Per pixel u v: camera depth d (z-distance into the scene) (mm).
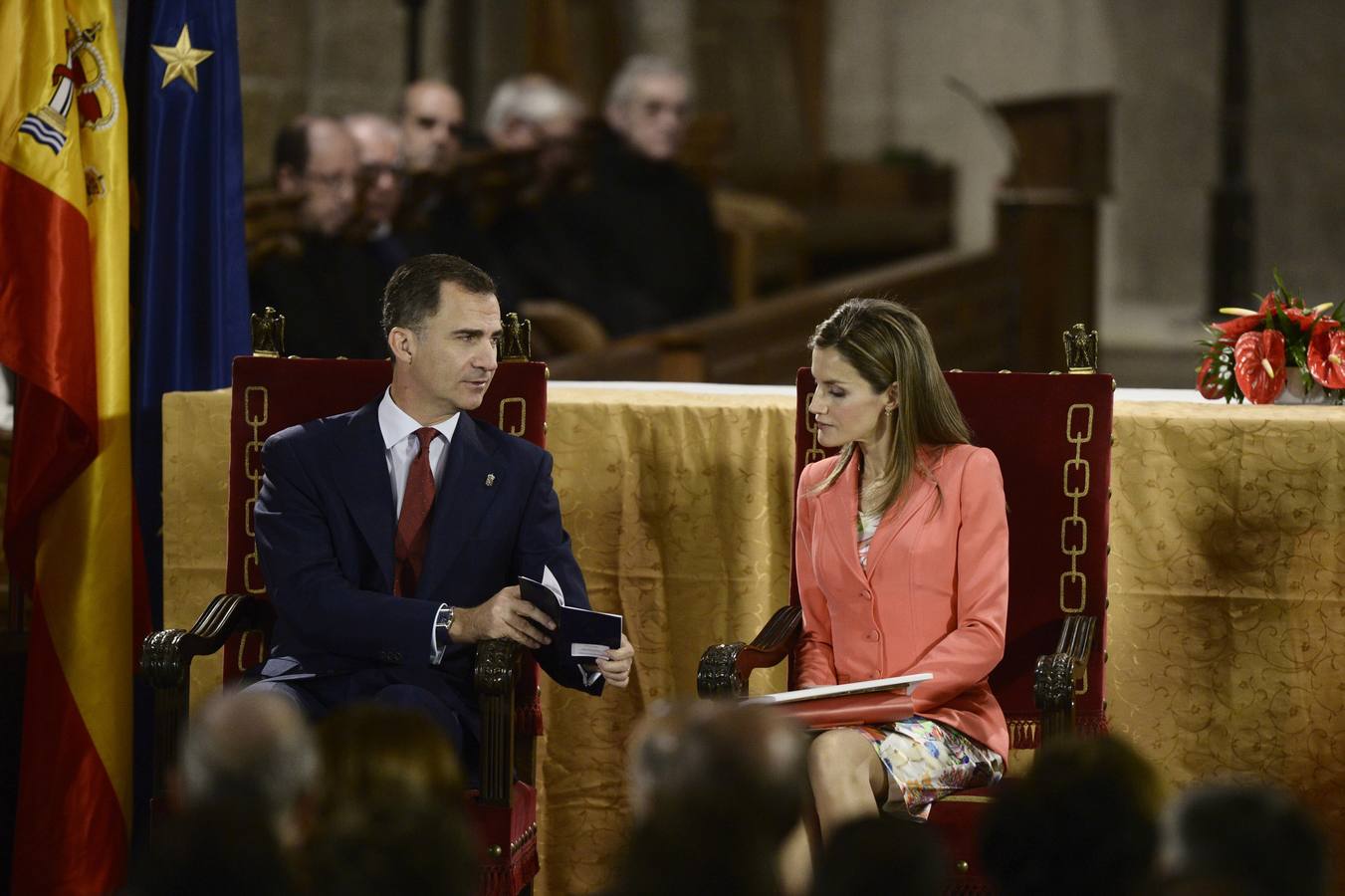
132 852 8906
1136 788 3500
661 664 8945
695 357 21797
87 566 8625
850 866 3125
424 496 7594
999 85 36625
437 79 28312
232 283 9234
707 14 34125
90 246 8539
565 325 22703
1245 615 8422
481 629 7062
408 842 3324
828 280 34156
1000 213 24438
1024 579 7734
